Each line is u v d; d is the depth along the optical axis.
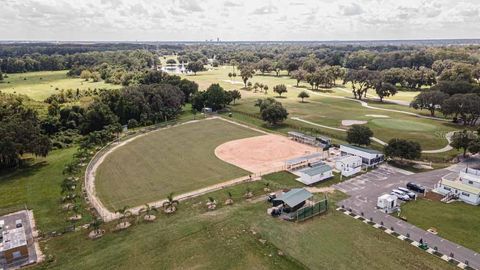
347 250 53.34
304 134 119.00
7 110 121.56
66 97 161.50
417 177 83.69
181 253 53.09
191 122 143.00
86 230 61.56
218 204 70.88
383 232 58.81
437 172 86.44
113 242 57.12
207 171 89.31
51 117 126.25
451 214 65.31
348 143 108.38
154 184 81.44
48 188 80.00
